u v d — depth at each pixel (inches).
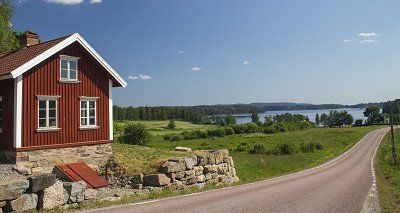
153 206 482.9
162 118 7588.6
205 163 864.3
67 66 843.4
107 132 925.2
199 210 458.6
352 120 7436.0
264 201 547.2
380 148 2908.5
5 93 770.8
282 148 2373.3
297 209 486.9
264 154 2294.5
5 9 1513.3
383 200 605.0
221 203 518.6
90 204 494.0
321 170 1453.0
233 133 4414.4
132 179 767.7
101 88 919.7
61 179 733.9
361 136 4293.8
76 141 847.1
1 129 775.1
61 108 820.6
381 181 1016.2
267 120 6190.9
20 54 857.5
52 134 799.1
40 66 783.7
